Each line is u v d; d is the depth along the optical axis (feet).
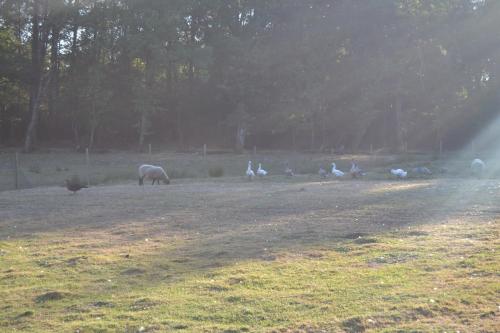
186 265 35.04
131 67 193.16
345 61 183.62
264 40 184.96
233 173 131.85
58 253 39.86
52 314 26.45
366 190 75.10
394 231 43.47
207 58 169.89
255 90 178.50
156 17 170.50
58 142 206.18
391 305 25.35
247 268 33.42
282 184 91.09
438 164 131.13
